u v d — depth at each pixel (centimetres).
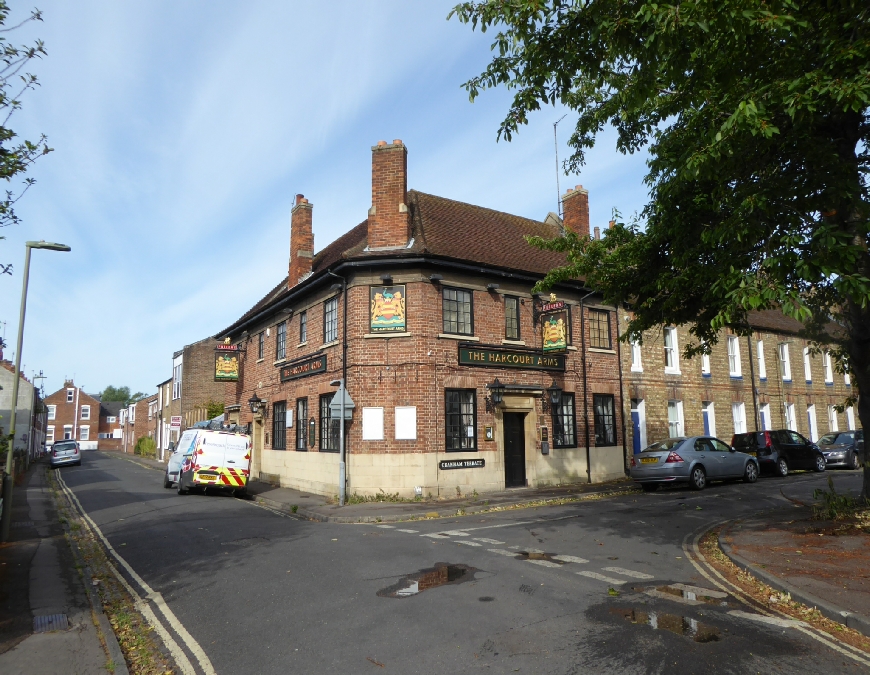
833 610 561
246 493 1878
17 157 654
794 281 803
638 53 676
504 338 1738
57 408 7631
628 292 1038
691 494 1534
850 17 641
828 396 2961
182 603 671
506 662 468
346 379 1625
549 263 1945
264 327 2353
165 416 4775
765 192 700
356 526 1166
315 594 668
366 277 1631
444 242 1738
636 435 2095
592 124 959
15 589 723
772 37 665
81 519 1395
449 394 1622
